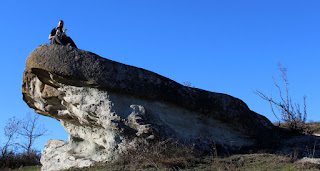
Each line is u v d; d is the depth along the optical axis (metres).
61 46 9.00
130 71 9.11
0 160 14.32
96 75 8.82
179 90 9.53
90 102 9.16
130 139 9.00
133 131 8.85
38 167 12.30
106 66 8.89
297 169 7.54
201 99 9.73
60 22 9.91
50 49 9.00
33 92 10.52
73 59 8.87
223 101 9.99
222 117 9.91
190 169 7.92
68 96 9.58
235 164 8.23
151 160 8.23
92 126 9.95
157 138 8.92
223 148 9.73
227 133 10.11
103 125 9.16
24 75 10.28
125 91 8.98
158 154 8.41
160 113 9.40
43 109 10.82
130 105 9.12
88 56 8.92
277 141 10.77
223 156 9.09
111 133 9.08
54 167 10.33
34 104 11.30
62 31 9.88
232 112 10.00
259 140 10.40
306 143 10.45
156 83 9.27
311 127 13.70
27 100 11.23
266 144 10.45
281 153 9.20
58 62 8.86
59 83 9.39
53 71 8.88
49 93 9.95
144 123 8.86
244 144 10.17
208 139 9.69
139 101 9.25
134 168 8.04
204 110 9.76
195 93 9.73
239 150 9.88
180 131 9.55
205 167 8.08
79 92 9.30
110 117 8.86
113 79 8.89
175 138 9.24
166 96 9.31
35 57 9.06
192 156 8.64
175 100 9.41
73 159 10.03
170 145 8.94
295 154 8.95
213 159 8.66
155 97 9.23
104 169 8.27
